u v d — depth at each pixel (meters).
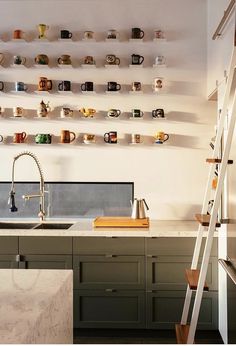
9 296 1.48
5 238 3.46
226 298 3.00
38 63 4.00
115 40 4.00
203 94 4.06
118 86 4.03
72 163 4.11
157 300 3.43
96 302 3.45
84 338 3.52
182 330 2.76
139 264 3.42
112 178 4.11
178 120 4.08
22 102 4.11
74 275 3.45
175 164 4.08
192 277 2.70
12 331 1.15
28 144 4.12
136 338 3.51
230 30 2.81
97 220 3.63
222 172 2.40
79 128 4.11
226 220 2.92
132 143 4.02
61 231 3.43
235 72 2.57
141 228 3.54
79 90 4.10
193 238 3.39
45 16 4.08
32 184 4.14
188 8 4.04
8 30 4.08
